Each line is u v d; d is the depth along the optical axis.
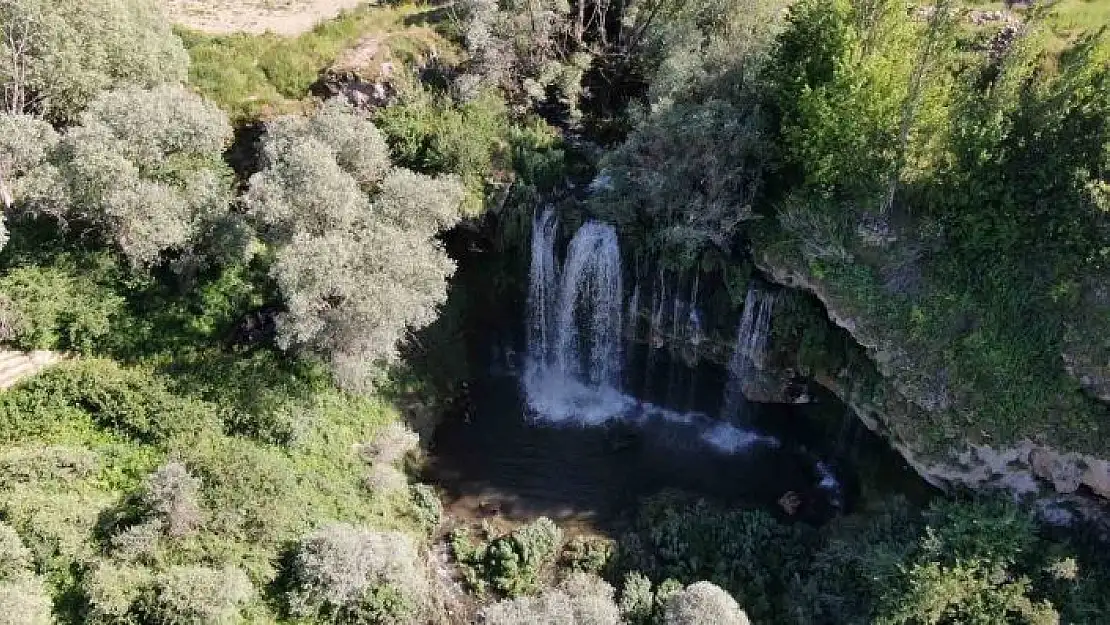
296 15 45.19
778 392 35.66
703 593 26.72
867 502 32.53
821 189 32.84
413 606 27.64
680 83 35.81
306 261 28.50
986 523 27.50
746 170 33.84
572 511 33.41
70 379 30.77
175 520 26.41
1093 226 28.03
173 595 24.33
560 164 38.69
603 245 36.12
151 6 37.25
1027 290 29.34
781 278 33.31
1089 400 28.25
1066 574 26.20
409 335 37.31
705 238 33.72
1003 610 25.69
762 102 34.69
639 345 38.06
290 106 39.91
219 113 33.78
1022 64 29.67
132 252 31.41
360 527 28.97
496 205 37.59
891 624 25.89
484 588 29.89
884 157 30.83
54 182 30.30
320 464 31.52
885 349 30.62
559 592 28.03
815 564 29.47
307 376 33.31
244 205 35.81
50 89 33.38
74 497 27.28
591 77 44.06
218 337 33.50
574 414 38.31
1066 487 28.50
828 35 31.70
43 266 32.59
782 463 35.69
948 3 28.25
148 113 31.33
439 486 34.25
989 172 29.41
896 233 31.89
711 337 36.03
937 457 29.86
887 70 30.23
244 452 29.34
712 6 38.88
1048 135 28.02
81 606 24.70
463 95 40.31
